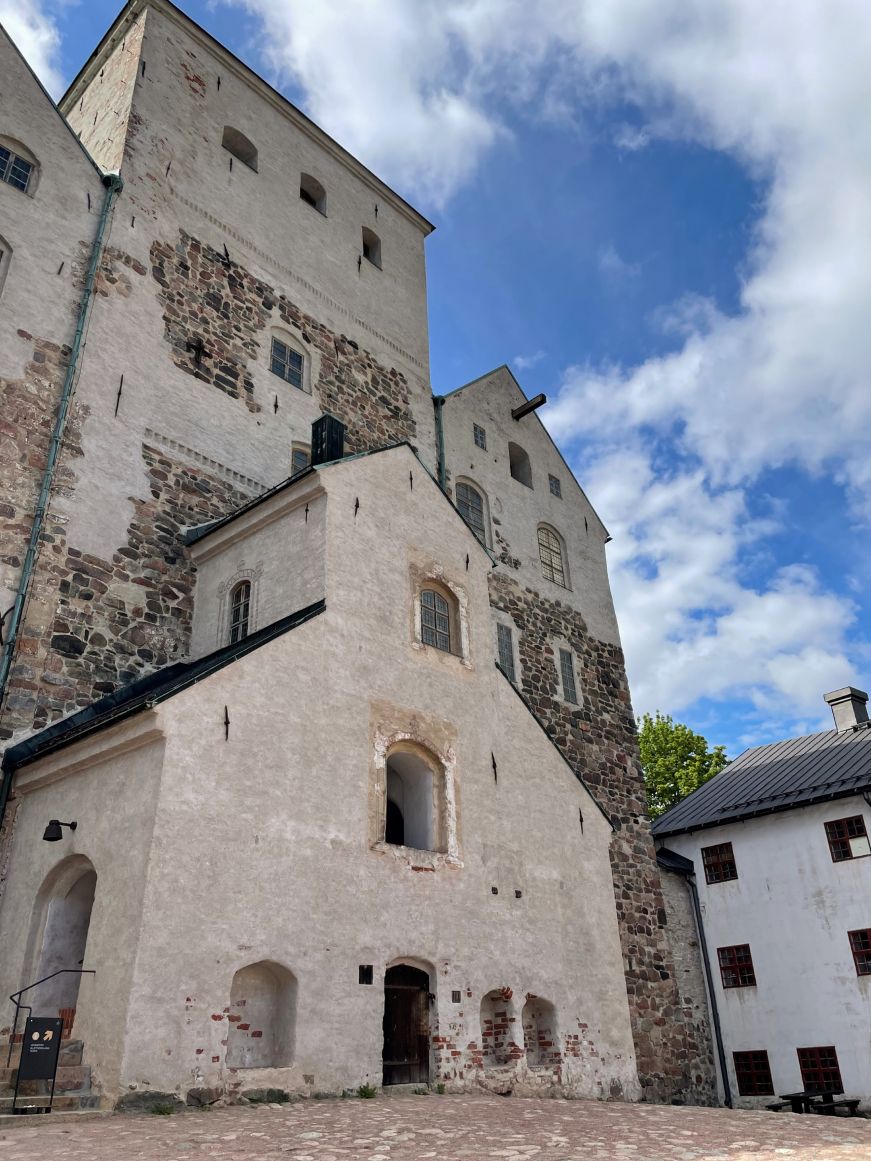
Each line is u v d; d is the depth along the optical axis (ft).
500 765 46.75
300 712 37.70
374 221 80.12
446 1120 27.81
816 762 75.87
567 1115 30.60
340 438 50.42
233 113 69.62
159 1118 26.50
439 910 39.50
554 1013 42.57
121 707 38.99
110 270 53.36
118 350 51.75
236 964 31.42
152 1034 28.45
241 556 47.80
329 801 37.11
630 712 77.61
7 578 42.04
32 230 50.34
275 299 65.00
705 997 68.08
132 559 47.62
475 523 73.46
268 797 34.91
